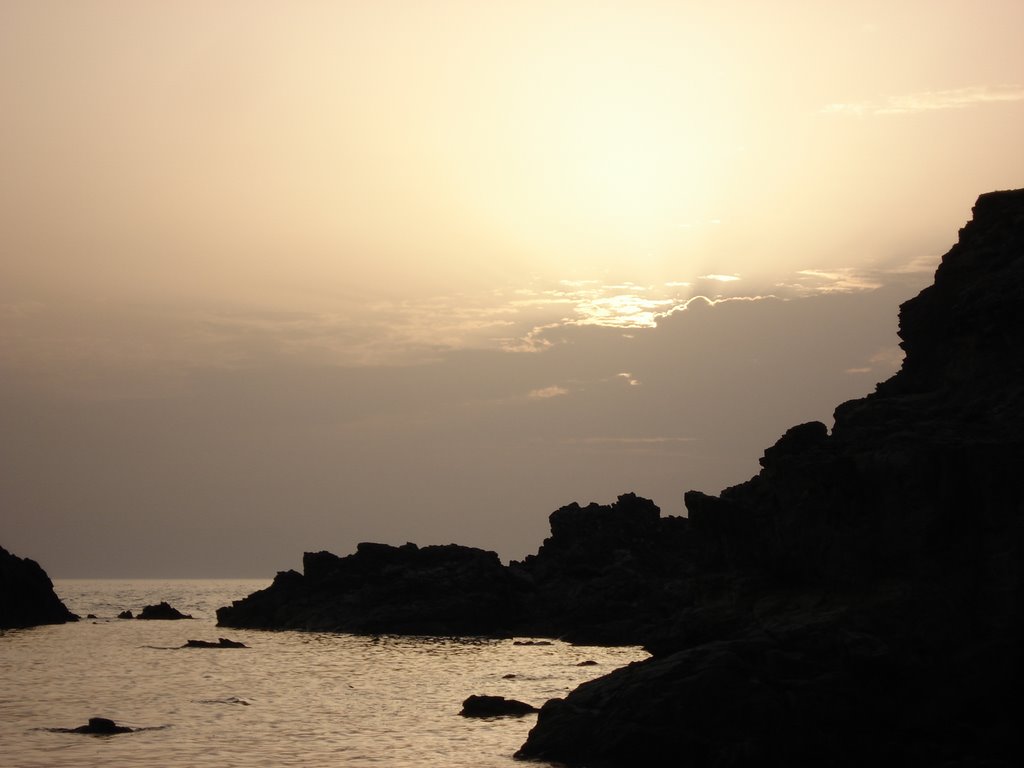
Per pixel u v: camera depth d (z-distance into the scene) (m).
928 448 63.81
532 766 63.84
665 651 70.00
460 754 69.38
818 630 62.44
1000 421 66.25
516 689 101.94
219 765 66.25
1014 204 75.25
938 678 60.59
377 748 71.62
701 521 73.94
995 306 69.50
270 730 78.31
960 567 62.44
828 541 65.75
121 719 82.31
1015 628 60.25
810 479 67.25
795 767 58.47
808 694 59.91
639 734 60.50
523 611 180.12
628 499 199.12
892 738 59.66
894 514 63.94
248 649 144.25
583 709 65.25
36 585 197.00
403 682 107.19
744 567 70.69
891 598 62.47
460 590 181.88
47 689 99.38
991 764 56.09
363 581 193.38
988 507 62.34
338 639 163.88
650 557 187.75
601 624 163.38
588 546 190.25
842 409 75.75
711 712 60.09
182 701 92.44
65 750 70.06
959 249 75.88
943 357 73.44
